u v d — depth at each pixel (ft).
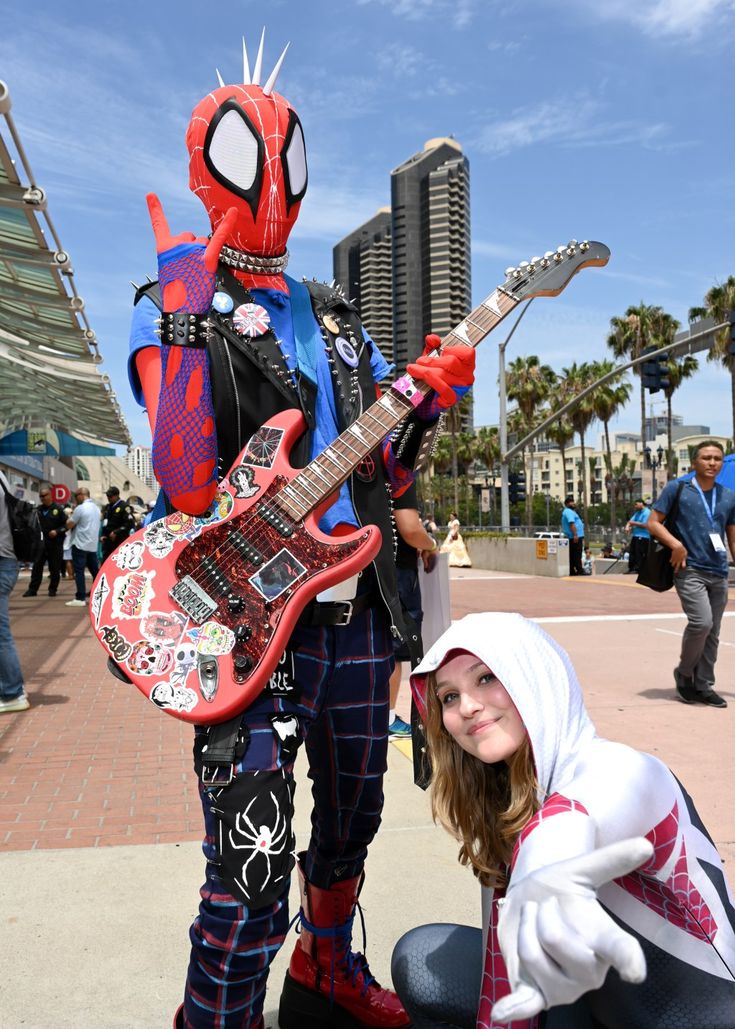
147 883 10.13
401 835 11.46
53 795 13.67
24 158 18.20
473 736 4.86
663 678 22.77
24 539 19.69
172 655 5.68
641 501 64.64
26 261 23.65
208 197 6.67
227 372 6.21
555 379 208.85
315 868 7.07
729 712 18.74
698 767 14.46
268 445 6.07
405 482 7.03
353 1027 7.20
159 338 5.94
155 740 17.28
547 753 4.56
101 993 7.78
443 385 6.08
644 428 166.61
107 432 60.34
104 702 21.08
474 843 5.41
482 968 5.93
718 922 4.67
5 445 68.90
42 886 10.05
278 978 8.25
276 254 6.76
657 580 19.24
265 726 5.71
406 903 9.50
